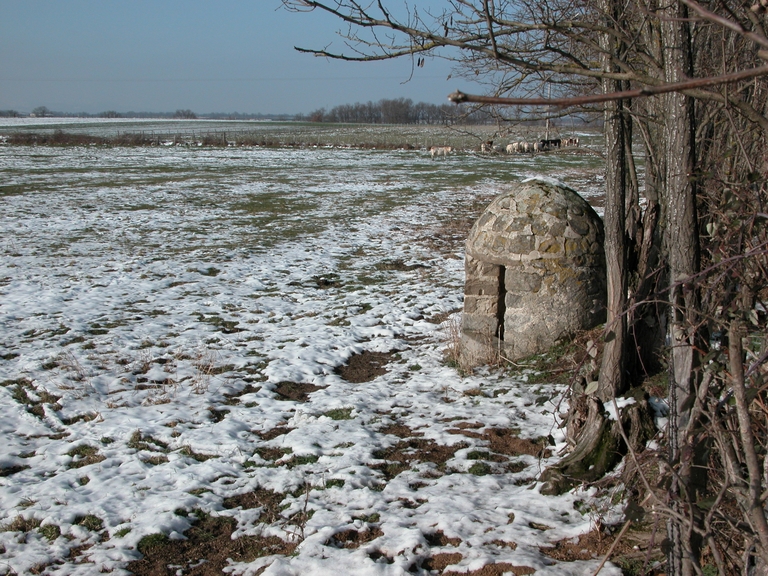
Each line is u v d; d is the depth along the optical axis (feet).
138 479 17.62
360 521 15.15
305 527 14.98
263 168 120.57
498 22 11.97
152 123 402.52
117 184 92.27
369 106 429.38
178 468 18.24
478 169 122.83
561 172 116.16
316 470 18.04
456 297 37.78
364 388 24.44
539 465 17.12
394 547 13.82
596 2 13.97
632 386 18.95
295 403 23.04
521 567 12.78
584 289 23.88
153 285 39.81
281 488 17.08
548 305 23.98
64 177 99.45
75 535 14.93
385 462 18.52
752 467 7.24
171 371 26.03
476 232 25.14
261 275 43.11
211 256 48.34
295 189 90.48
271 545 14.57
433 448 19.36
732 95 8.13
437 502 15.88
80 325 31.50
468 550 13.58
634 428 16.48
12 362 26.27
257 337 30.81
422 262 47.19
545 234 23.75
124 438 20.08
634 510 9.95
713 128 14.24
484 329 25.54
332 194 85.97
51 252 48.49
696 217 10.62
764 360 8.19
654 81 8.35
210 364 26.76
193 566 13.91
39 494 16.62
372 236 57.57
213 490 17.03
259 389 24.49
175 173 108.68
